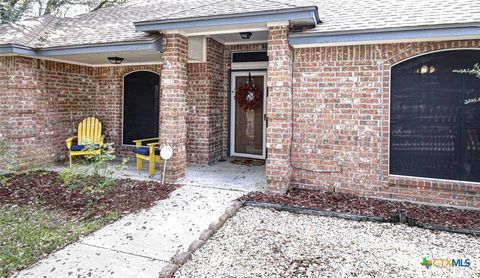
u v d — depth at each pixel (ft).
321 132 17.01
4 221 13.17
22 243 11.12
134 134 26.45
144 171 21.54
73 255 10.26
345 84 16.43
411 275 9.14
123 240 11.37
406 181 15.57
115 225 12.69
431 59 15.15
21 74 21.04
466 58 14.61
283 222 13.21
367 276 9.05
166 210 14.33
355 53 16.17
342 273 9.20
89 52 19.81
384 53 15.69
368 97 16.07
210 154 24.09
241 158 26.30
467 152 14.83
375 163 16.12
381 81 15.80
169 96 18.26
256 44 24.61
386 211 14.15
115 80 26.37
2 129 21.15
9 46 19.54
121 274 9.16
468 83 14.67
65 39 21.50
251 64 25.04
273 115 16.56
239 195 16.42
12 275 9.04
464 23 13.34
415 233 12.04
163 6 26.58
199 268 9.54
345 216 13.62
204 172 21.27
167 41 18.16
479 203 14.60
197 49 22.29
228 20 16.20
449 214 13.89
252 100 24.72
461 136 14.88
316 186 17.31
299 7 14.98
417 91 15.46
